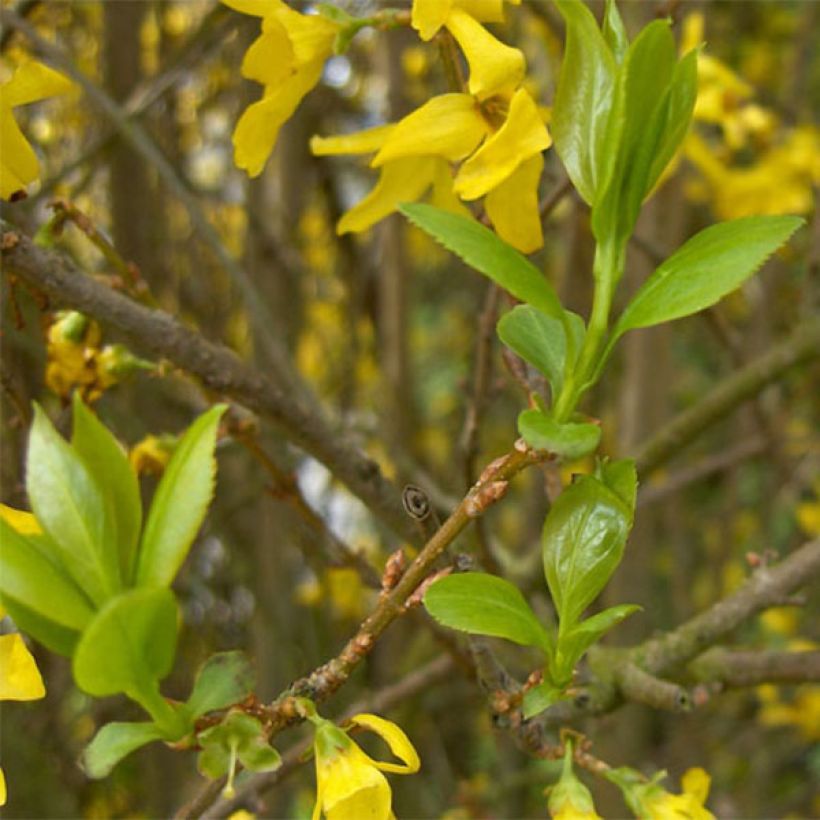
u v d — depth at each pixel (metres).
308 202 0.92
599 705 0.42
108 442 0.29
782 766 1.05
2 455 0.49
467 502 0.32
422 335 1.29
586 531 0.32
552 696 0.33
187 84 0.87
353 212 0.37
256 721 0.30
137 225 0.71
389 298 0.87
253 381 0.40
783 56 1.05
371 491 0.42
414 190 0.37
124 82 0.70
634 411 0.73
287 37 0.35
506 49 0.33
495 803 0.86
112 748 0.30
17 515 0.31
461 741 1.06
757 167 0.69
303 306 0.95
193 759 0.85
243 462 0.79
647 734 0.79
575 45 0.31
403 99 0.77
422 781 0.93
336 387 1.02
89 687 0.28
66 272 0.38
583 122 0.31
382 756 0.77
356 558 0.46
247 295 0.58
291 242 0.82
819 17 1.00
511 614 0.32
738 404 0.58
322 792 0.31
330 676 0.32
